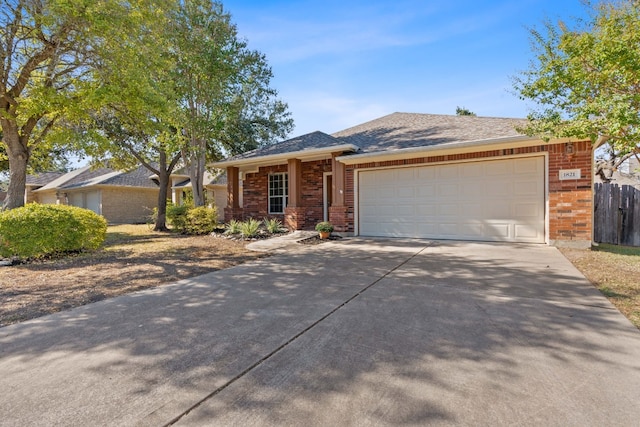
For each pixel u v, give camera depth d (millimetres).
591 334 3217
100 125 13422
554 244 8289
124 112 10797
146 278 5961
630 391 2297
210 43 12484
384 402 2230
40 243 7867
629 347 2941
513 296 4457
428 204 10109
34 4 7988
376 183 10945
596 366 2633
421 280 5391
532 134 6430
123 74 8898
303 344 3143
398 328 3469
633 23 4922
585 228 7988
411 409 2148
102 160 15602
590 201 7941
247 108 17703
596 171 14719
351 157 10656
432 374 2564
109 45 8688
